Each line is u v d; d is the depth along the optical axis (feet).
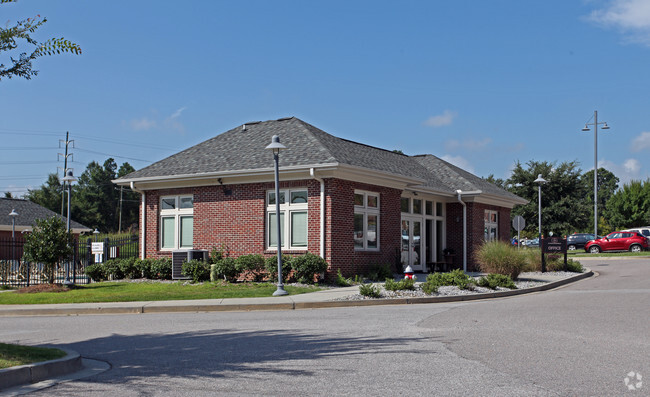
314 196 70.44
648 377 23.62
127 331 40.04
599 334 34.24
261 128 87.30
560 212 168.04
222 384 23.59
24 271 80.18
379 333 35.76
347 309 50.98
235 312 51.16
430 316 43.78
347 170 69.51
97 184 310.24
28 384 24.40
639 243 149.28
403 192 84.28
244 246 74.79
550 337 33.19
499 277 66.39
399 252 80.94
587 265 113.70
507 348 29.94
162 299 58.18
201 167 78.28
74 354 28.17
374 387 22.47
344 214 70.95
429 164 105.40
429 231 93.66
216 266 71.10
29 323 46.11
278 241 60.13
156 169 82.69
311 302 53.83
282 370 25.85
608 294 58.85
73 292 65.05
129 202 319.68
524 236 200.75
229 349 31.48
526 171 173.17
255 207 74.33
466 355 28.25
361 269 73.61
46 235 69.51
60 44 32.78
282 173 71.46
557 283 73.87
